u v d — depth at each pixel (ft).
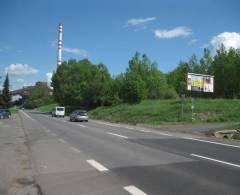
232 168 34.14
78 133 79.71
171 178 29.22
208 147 53.36
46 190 25.18
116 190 25.05
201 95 265.34
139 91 218.79
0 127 99.40
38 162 37.58
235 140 68.13
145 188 25.66
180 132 92.17
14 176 30.17
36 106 566.77
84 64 300.40
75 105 296.51
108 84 251.80
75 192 24.57
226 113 143.95
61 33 392.06
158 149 49.85
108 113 203.10
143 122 145.18
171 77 325.21
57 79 309.63
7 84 473.26
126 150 48.34
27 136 70.74
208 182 27.68
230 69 255.09
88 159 39.73
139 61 283.18
